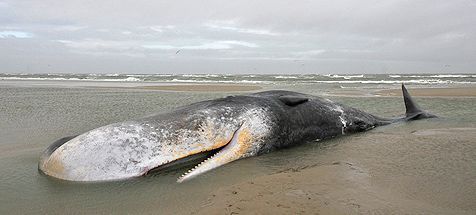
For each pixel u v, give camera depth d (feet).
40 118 38.45
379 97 63.31
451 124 31.78
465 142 23.39
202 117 22.12
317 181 16.26
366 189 15.20
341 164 19.10
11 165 20.52
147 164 19.26
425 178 16.57
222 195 15.07
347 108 30.25
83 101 57.93
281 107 25.54
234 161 21.74
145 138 19.95
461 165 18.44
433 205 13.55
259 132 23.44
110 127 19.94
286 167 19.79
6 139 27.48
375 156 20.84
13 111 44.60
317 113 27.50
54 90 86.99
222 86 109.70
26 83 133.39
